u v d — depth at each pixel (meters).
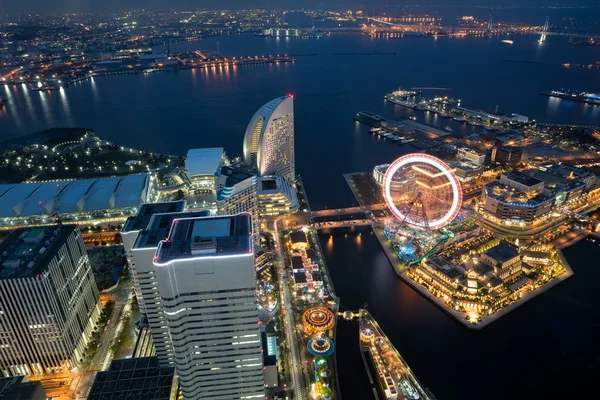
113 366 192.25
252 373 167.12
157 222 197.12
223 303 150.25
